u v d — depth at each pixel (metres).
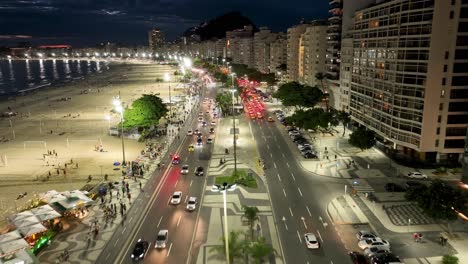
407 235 58.03
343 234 58.75
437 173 82.50
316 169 87.88
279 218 64.00
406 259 51.59
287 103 149.38
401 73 89.94
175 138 119.81
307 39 182.75
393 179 80.88
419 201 58.34
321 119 112.62
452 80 83.00
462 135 86.06
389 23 94.94
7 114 163.38
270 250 50.75
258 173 85.94
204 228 61.28
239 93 185.25
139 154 103.94
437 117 84.88
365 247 54.00
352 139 96.75
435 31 80.56
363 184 78.25
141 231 60.84
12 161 99.94
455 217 56.50
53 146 114.25
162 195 74.88
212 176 84.88
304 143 107.94
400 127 91.56
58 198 66.50
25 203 72.88
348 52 127.19
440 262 50.75
